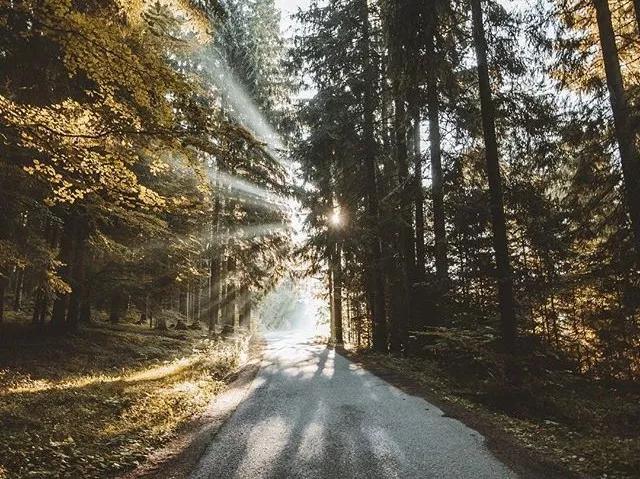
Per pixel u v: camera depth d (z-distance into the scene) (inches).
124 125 209.8
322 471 251.3
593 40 531.5
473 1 483.5
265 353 874.1
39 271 476.1
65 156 227.3
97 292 789.9
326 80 831.1
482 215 596.7
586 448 301.0
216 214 1088.8
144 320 1327.5
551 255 620.1
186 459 269.9
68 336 746.8
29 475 231.5
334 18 807.1
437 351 582.6
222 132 216.4
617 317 567.2
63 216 644.1
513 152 618.5
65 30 186.1
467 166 669.3
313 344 1091.3
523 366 441.7
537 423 369.7
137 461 265.9
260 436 313.3
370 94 800.9
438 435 316.5
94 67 195.9
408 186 700.7
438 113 665.0
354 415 369.1
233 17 1141.7
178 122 209.9
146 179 671.8
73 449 275.6
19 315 965.2
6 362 559.5
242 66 1175.6
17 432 295.6
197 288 1325.0
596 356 657.6
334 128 807.1
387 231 771.4
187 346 928.9
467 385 492.4
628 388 553.9
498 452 284.7
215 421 353.7
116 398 406.6
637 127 414.3
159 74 192.1
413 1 474.9
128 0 247.3
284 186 1073.5
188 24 281.7
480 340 514.9
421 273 688.4
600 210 553.9
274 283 1243.8
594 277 551.2
